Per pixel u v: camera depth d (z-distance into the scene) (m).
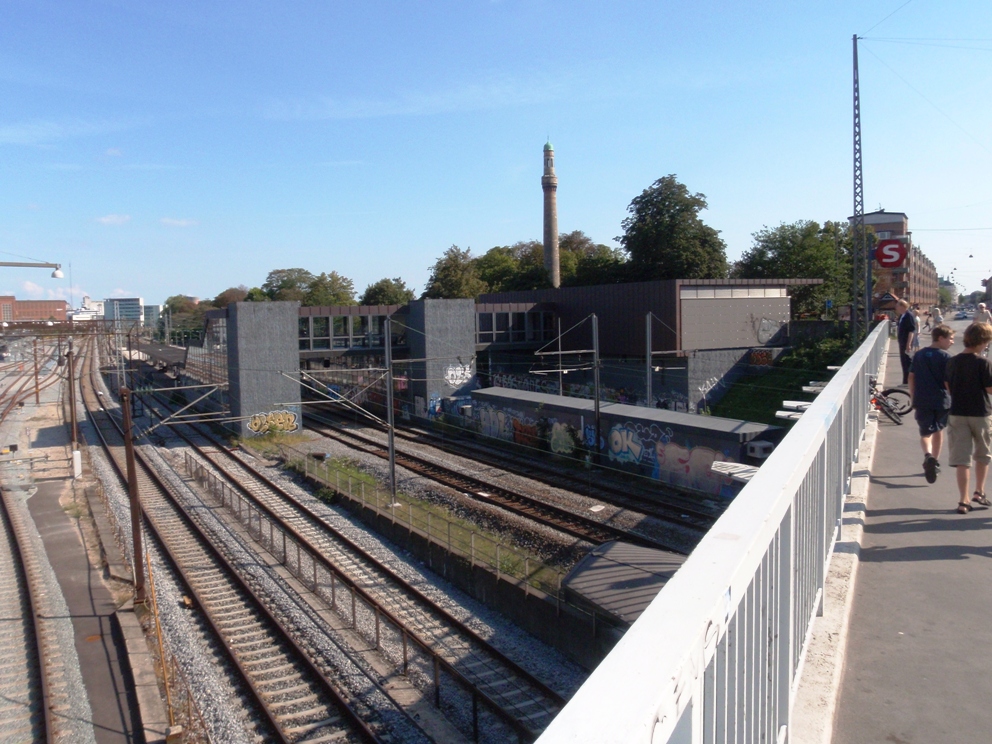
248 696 12.26
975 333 5.08
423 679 12.57
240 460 31.16
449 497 22.38
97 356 99.50
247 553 19.23
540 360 45.47
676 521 18.81
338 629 14.57
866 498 5.57
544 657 13.25
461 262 70.31
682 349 37.78
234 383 37.59
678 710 1.23
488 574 15.62
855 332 33.44
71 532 22.41
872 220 72.31
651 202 53.03
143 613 15.89
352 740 10.90
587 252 94.94
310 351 39.47
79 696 12.80
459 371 40.88
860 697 2.86
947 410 5.91
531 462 27.55
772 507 2.19
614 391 41.22
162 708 12.18
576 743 1.00
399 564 18.09
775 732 2.37
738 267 61.59
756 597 2.00
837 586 3.88
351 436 35.75
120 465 31.75
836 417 4.43
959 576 3.98
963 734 2.57
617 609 11.71
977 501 5.16
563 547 17.41
